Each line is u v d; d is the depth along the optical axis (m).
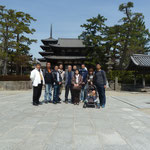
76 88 7.20
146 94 14.02
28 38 22.70
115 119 4.64
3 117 4.77
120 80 19.34
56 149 2.53
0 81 17.83
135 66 16.77
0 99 9.38
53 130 3.52
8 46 22.02
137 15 24.53
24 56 28.00
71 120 4.45
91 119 4.60
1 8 21.20
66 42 36.50
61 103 7.75
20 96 11.16
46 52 35.84
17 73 27.95
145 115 5.27
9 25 21.08
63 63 33.75
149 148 2.62
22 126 3.82
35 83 6.91
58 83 7.45
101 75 6.76
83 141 2.88
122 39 24.06
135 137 3.14
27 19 22.47
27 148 2.56
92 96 6.58
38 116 4.92
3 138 3.02
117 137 3.13
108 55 27.23
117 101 9.02
